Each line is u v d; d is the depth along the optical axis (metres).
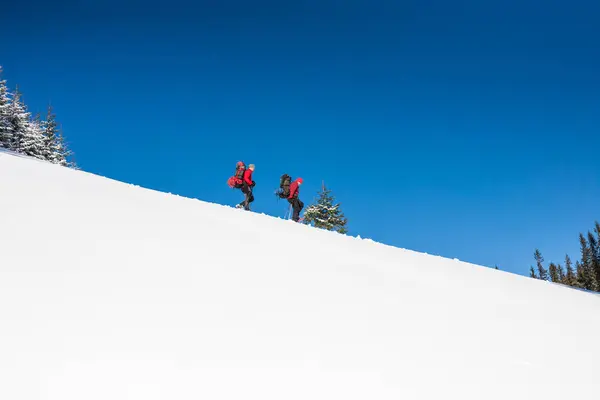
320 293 4.33
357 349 3.08
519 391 2.86
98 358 2.35
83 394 2.04
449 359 3.21
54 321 2.67
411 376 2.79
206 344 2.73
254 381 2.40
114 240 4.71
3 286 3.03
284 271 4.90
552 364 3.54
